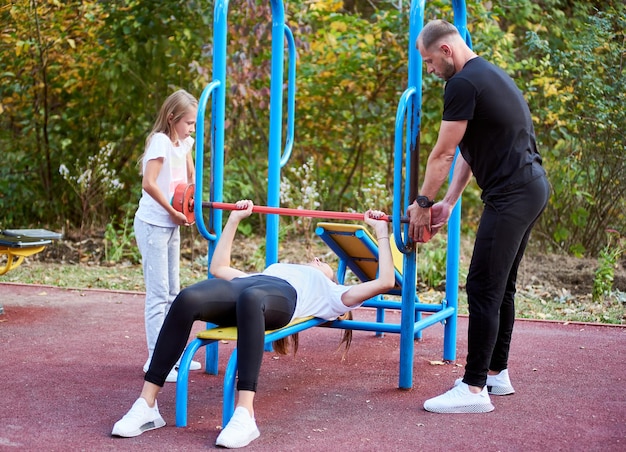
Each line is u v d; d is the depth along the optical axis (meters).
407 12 9.09
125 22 9.24
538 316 6.31
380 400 3.97
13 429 3.38
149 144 4.16
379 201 8.77
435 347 5.24
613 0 9.84
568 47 10.34
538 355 4.98
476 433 3.45
